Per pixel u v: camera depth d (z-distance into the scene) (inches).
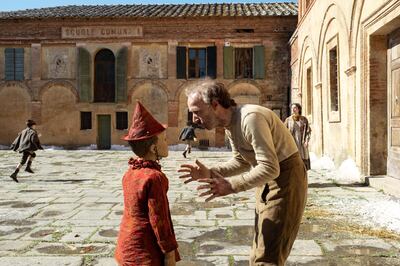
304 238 230.8
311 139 708.7
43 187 432.8
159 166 114.3
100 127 1104.2
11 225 266.8
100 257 201.8
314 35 684.7
